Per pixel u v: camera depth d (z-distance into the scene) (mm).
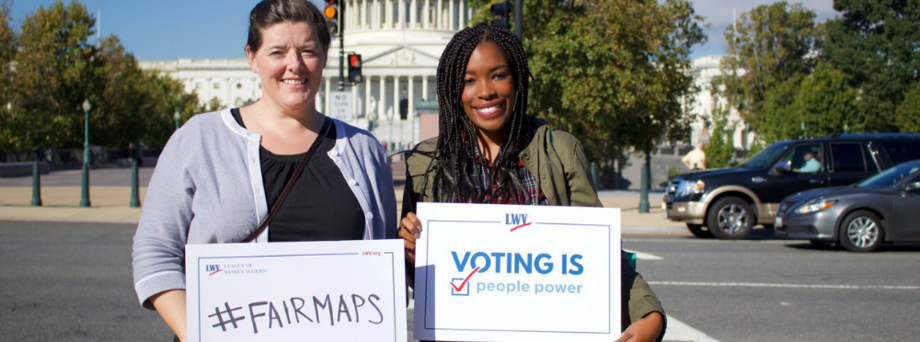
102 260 11109
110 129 63219
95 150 61250
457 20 108500
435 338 2588
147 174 45000
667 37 34000
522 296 2613
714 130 45875
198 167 2523
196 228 2502
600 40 26250
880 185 12805
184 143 2578
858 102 57094
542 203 2773
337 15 19188
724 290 8844
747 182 14539
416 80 109500
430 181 2834
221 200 2492
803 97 54625
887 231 12383
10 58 54812
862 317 7406
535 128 2947
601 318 2617
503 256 2619
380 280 2416
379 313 2406
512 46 2812
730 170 14945
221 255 2328
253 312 2336
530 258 2619
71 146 61156
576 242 2635
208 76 118875
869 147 14680
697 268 10547
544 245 2625
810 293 8672
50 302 7980
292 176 2574
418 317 2594
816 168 14656
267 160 2596
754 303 8086
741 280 9539
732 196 14625
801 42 70188
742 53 70938
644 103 31781
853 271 10320
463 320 2598
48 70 55844
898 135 14867
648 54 32344
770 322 7180
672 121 37156
